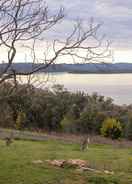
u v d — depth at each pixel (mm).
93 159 19656
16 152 19938
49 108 46250
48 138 32219
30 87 9695
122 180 14523
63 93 49281
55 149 23438
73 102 51469
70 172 14930
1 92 9930
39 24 9719
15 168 15117
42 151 21656
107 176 14781
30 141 28500
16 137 29406
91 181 14062
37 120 45375
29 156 18750
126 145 32219
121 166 17750
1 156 17969
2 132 30625
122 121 47344
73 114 50594
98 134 47875
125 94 92688
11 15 10664
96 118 49969
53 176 14180
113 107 54219
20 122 35844
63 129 48500
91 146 29094
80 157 20109
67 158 19250
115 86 113938
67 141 30828
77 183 13602
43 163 16484
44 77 9664
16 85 9578
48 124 47062
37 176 14023
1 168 15039
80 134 46594
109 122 42062
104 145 30922
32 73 9516
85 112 49938
